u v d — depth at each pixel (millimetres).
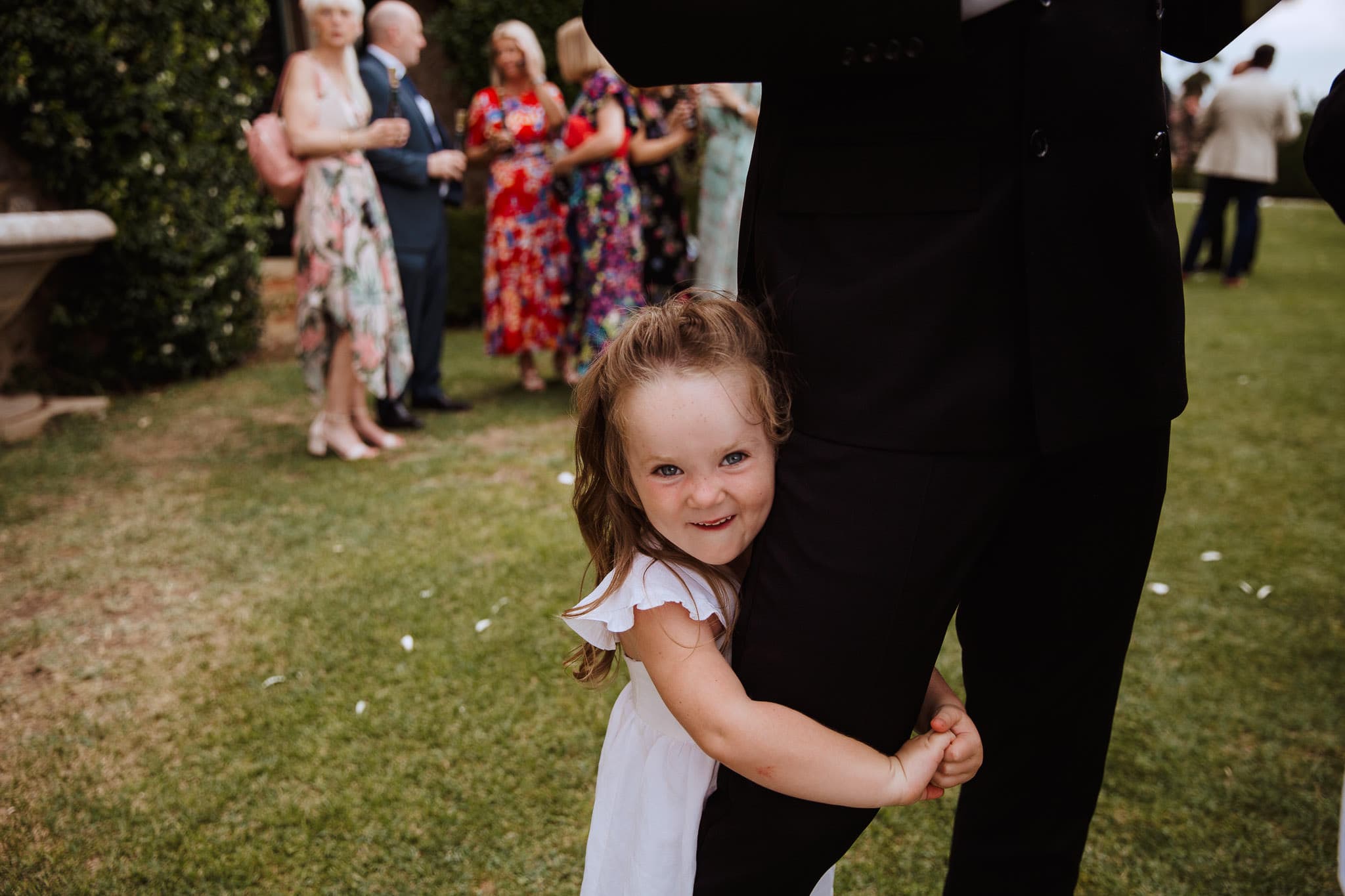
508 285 4969
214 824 1834
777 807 957
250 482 3732
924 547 893
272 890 1677
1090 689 1114
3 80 4438
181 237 5086
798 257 951
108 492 3627
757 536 989
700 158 7648
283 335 6777
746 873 993
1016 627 1111
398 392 4141
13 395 4672
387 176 4230
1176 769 1989
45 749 2062
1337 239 12203
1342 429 4297
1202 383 5105
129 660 2422
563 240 5012
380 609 2672
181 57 5027
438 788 1932
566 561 2973
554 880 1693
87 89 4605
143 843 1785
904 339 884
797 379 948
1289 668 2377
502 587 2795
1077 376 888
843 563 897
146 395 5176
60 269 4941
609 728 1206
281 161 3707
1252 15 1040
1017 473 921
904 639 910
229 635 2539
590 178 4656
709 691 945
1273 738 2096
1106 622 1080
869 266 899
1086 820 1204
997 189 866
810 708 927
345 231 3781
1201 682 2311
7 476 3777
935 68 846
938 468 892
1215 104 8336
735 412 931
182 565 2969
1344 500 3477
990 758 1192
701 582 1029
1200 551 3047
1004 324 883
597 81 4555
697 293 1085
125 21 4660
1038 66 841
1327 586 2805
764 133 1017
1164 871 1712
